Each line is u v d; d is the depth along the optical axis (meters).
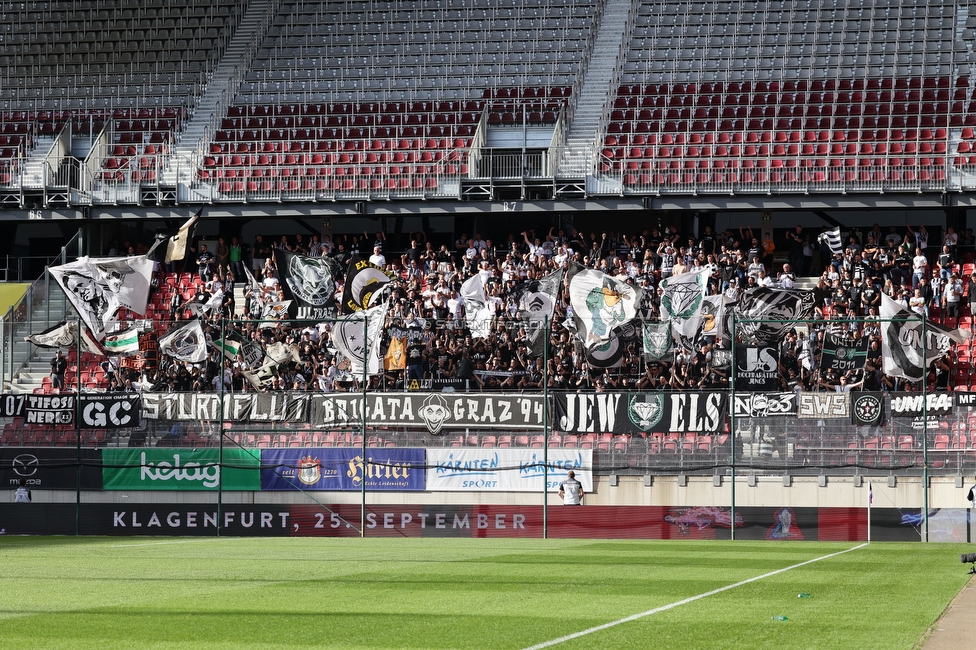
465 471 47.06
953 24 70.25
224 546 38.81
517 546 39.06
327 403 47.44
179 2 80.06
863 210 61.25
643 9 74.94
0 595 23.22
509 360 52.41
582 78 70.88
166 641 17.11
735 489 44.75
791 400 44.56
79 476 46.31
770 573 28.59
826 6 72.75
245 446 49.75
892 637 17.34
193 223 58.50
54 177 65.25
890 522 42.16
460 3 77.50
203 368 53.47
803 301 49.62
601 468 46.41
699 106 66.69
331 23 77.69
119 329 52.00
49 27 79.94
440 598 22.75
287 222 67.38
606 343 49.12
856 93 66.19
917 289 54.25
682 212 63.94
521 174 62.22
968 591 24.16
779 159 62.12
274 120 70.50
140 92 74.94
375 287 53.56
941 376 51.12
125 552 35.75
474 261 59.53
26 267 68.75
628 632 17.95
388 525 45.41
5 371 55.38
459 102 69.88
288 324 54.50
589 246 63.06
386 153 65.69
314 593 23.62
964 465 43.47
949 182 57.00
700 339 50.88
